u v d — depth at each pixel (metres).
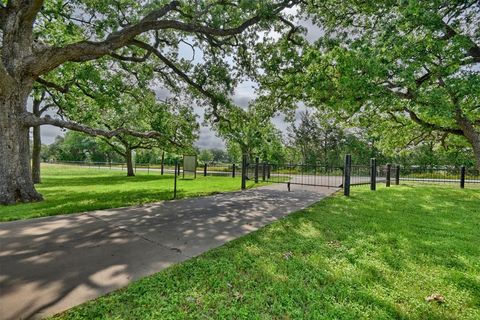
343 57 7.25
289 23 10.60
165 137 11.21
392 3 7.43
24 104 7.12
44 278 2.45
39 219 4.89
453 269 2.86
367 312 2.03
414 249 3.49
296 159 36.41
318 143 36.16
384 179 14.23
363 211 5.98
